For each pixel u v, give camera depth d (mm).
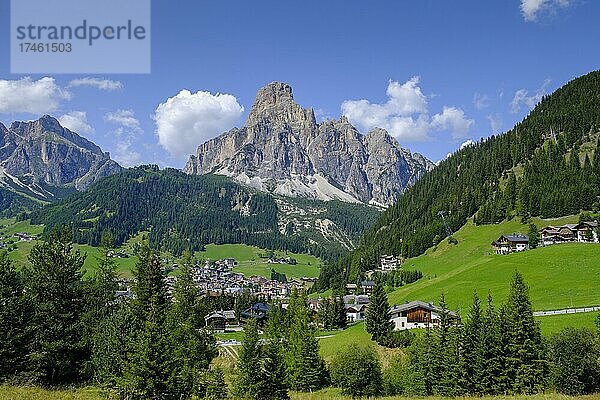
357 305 172625
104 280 77375
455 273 158375
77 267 59281
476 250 199875
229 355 107312
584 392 59156
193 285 67625
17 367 52156
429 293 139250
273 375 59594
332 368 81000
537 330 63531
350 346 81875
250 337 60938
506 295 117125
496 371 63500
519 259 146875
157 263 57219
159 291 55812
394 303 144875
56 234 59750
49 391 46406
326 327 147250
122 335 49938
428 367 68750
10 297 53344
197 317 64375
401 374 74062
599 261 130000
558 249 147750
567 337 61219
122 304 55500
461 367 64438
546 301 106875
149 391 42062
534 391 60594
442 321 71938
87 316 59344
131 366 42500
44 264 57438
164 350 43438
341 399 63000
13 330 51906
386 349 102875
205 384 56781
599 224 167750
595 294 105438
